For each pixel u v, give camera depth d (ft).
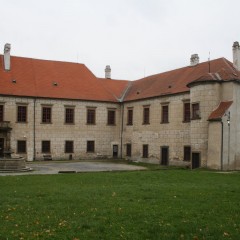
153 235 34.35
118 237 33.76
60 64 176.14
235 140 114.32
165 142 143.43
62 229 36.22
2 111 150.51
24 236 33.88
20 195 55.42
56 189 61.93
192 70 144.25
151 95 151.94
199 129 118.01
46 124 158.30
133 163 147.84
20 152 153.07
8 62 159.94
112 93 176.55
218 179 79.51
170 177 82.43
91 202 49.60
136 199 52.01
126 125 169.27
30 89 156.76
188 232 35.32
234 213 43.04
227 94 115.24
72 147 163.53
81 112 165.37
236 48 134.10
